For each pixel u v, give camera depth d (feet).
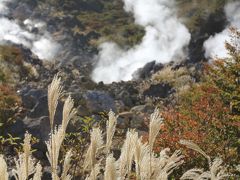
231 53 75.00
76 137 45.14
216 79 72.08
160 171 19.07
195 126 54.49
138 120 80.02
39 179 18.29
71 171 35.32
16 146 51.96
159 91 137.18
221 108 59.16
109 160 17.26
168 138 48.73
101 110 81.76
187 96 94.02
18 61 119.03
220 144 49.32
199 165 45.34
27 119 58.80
